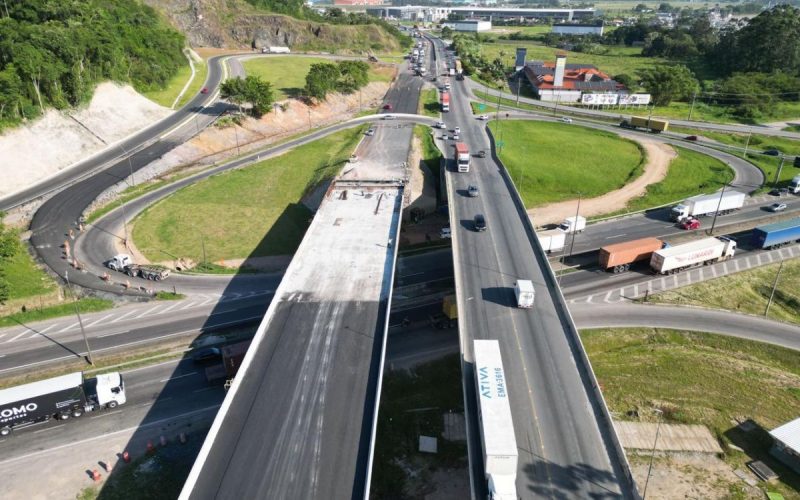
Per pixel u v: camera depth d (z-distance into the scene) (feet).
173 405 198.18
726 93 634.84
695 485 166.71
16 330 239.30
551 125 533.96
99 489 164.45
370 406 146.20
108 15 520.42
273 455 131.95
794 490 165.89
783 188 397.60
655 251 281.95
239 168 396.98
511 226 263.90
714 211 354.54
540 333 184.65
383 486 166.40
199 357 217.97
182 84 562.25
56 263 281.95
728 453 178.70
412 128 474.90
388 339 237.04
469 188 302.66
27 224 310.86
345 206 275.39
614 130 529.04
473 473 134.10
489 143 431.02
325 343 171.53
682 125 555.69
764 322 249.14
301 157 420.77
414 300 266.98
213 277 282.97
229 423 140.77
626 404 200.03
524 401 155.63
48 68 373.40
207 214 335.67
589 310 255.50
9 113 356.18
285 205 353.51
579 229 330.75
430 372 216.13
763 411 197.88
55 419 192.13
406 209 345.10
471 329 186.19
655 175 424.05
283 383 154.61
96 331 239.91
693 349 232.94
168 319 249.14
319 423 140.87
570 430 146.30
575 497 127.65
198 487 123.54
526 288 194.80
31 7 449.89
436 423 191.52
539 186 401.49
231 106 500.33
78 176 361.92
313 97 540.93
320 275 211.00
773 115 601.21
